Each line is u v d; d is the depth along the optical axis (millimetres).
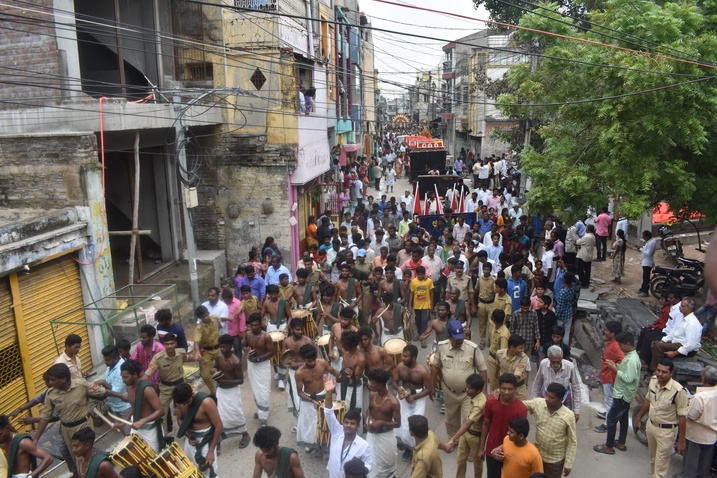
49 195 10320
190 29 15570
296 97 15703
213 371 9477
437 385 9148
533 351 9461
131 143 13000
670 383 6965
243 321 10562
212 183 16156
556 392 6168
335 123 23016
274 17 15227
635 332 10469
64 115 10891
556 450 6289
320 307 10586
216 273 15594
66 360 7926
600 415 9141
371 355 8094
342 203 25297
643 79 10047
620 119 10586
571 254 14789
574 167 11312
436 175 28219
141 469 5988
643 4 10898
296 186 16656
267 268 13031
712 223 11594
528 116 13578
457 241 14805
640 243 18062
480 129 39656
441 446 6633
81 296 10359
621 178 10516
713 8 11375
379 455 6859
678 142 10680
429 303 11750
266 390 8859
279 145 15750
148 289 12336
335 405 7574
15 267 8711
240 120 15773
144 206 15414
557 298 10469
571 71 11656
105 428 8609
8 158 10289
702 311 10625
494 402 6422
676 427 6977
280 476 5641
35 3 10922
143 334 8445
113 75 15359
